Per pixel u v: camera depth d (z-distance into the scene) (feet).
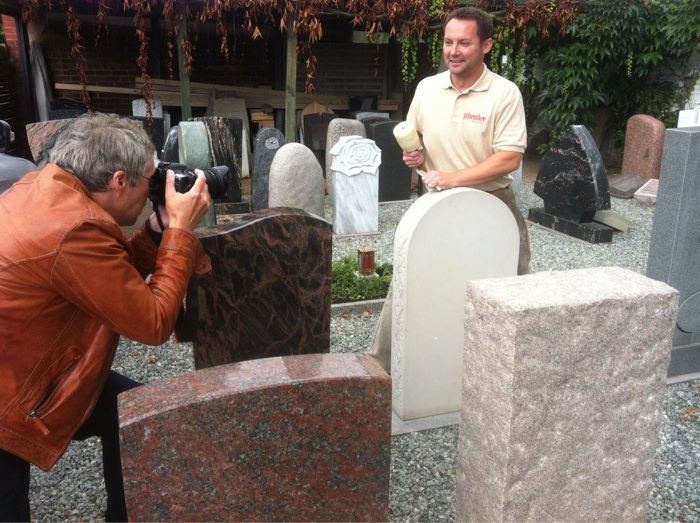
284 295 9.44
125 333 5.90
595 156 22.61
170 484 5.56
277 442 5.77
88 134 5.93
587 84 33.55
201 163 21.21
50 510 8.79
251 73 38.96
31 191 5.77
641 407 6.88
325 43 39.42
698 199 11.91
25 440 5.77
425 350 10.60
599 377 6.54
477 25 9.64
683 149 11.62
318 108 34.99
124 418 5.34
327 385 5.76
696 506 8.89
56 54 35.81
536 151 39.86
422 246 10.01
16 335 5.60
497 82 10.16
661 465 9.80
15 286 5.50
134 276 5.92
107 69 36.78
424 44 38.93
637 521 7.40
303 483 5.97
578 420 6.61
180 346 14.07
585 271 7.20
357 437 5.99
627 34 33.01
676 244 12.01
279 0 27.45
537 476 6.64
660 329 6.65
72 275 5.54
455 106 10.31
